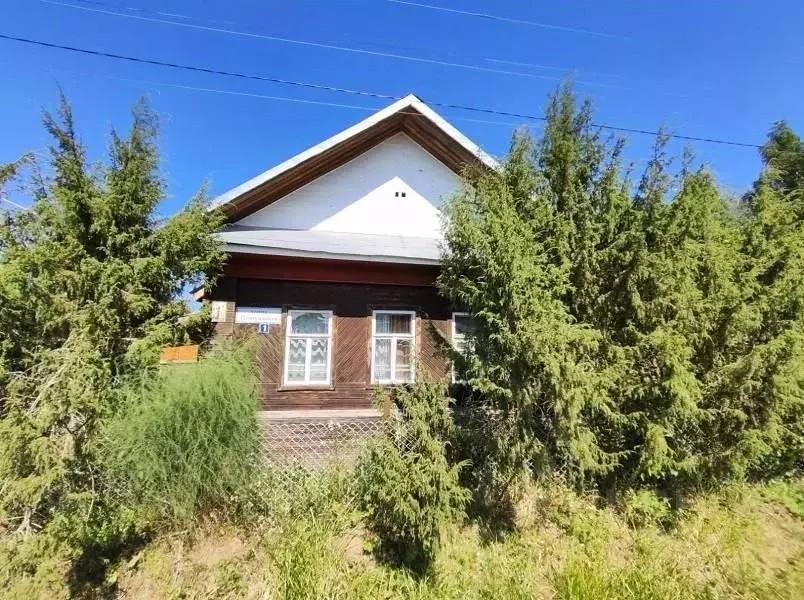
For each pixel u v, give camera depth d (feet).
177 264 20.62
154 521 17.37
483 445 20.61
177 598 15.72
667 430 20.93
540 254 21.44
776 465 27.35
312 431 23.94
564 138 22.09
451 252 24.21
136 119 19.49
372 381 33.45
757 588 19.02
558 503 21.95
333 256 29.78
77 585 15.88
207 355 20.53
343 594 16.24
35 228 18.15
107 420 16.26
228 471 16.85
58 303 17.46
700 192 22.26
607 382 19.95
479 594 17.31
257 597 15.89
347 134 35.63
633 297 20.59
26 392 17.24
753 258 25.09
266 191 35.06
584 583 17.57
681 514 22.75
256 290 31.81
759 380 23.11
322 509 19.27
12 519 16.43
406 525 17.04
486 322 20.99
